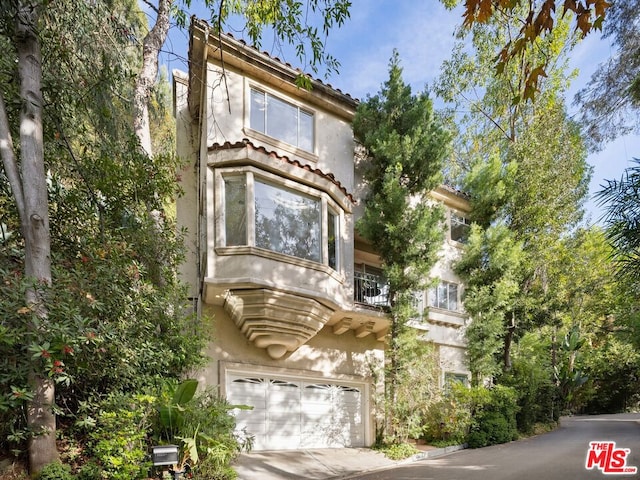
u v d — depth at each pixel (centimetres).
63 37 893
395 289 1266
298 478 891
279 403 1167
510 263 1540
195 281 1206
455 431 1323
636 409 3000
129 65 1177
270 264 1030
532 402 1669
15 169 694
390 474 931
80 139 946
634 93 878
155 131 1664
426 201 1367
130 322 801
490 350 1485
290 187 1114
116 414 697
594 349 3122
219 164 1063
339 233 1221
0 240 788
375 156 1321
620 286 682
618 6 852
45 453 645
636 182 547
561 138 1712
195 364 924
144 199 926
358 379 1322
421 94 1338
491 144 2097
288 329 1058
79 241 840
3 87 720
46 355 568
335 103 1346
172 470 716
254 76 1219
